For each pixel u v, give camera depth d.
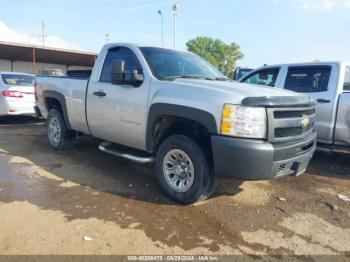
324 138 6.00
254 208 4.14
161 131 4.49
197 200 4.05
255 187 4.86
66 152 6.42
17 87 9.38
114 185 4.73
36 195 4.29
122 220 3.68
